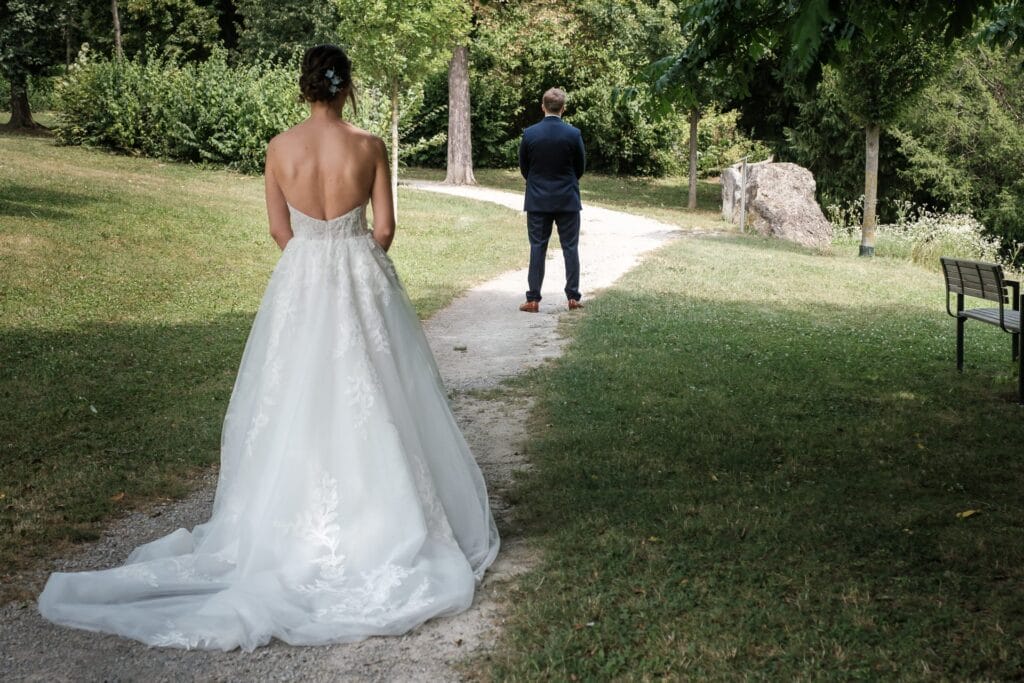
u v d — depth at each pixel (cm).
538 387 717
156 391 707
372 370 379
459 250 1568
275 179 394
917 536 415
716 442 577
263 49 3762
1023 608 338
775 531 420
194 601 363
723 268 1450
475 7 2823
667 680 297
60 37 3512
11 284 1046
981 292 767
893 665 300
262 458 381
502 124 3634
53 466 536
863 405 679
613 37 2742
